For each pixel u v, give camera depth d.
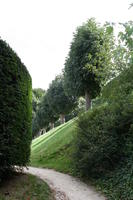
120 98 5.73
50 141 20.30
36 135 44.97
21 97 7.71
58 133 21.30
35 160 16.28
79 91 19.27
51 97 31.47
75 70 18.64
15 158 6.87
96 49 16.77
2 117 6.00
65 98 30.30
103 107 10.74
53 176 10.25
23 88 8.08
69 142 15.98
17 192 5.76
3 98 6.18
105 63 6.78
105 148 8.72
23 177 7.45
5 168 6.45
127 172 7.35
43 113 39.00
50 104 32.03
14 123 6.82
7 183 6.36
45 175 10.43
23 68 8.27
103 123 9.66
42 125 40.97
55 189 7.45
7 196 5.30
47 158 15.53
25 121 8.12
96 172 9.02
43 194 6.25
